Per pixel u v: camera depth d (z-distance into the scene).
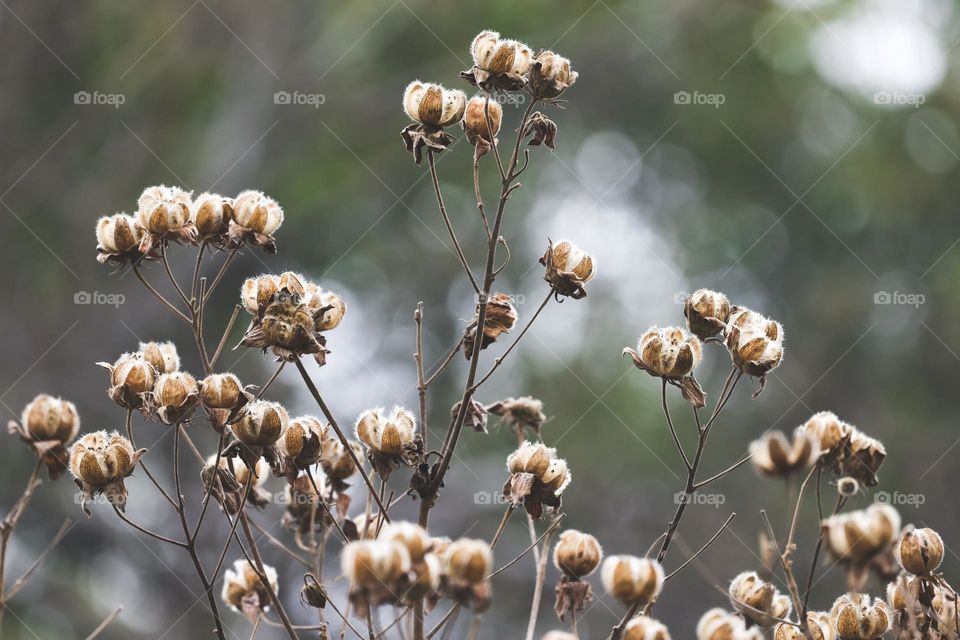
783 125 18.52
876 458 3.81
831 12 17.23
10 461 13.72
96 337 14.49
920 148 17.80
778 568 4.75
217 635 3.58
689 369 3.80
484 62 4.05
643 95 18.14
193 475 13.09
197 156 16.14
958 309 17.09
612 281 17.66
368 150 17.02
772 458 3.01
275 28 16.33
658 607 14.36
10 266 14.92
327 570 9.15
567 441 16.38
